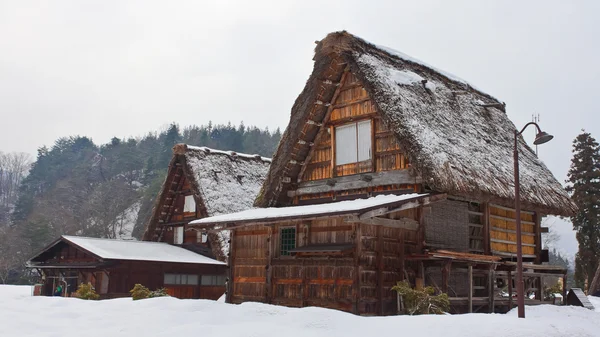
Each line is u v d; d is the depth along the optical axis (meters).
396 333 8.73
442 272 15.41
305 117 18.75
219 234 26.48
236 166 31.75
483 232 17.92
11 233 50.75
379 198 15.70
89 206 57.19
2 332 9.45
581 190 36.78
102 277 24.98
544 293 21.48
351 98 18.45
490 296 16.44
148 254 24.62
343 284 15.04
